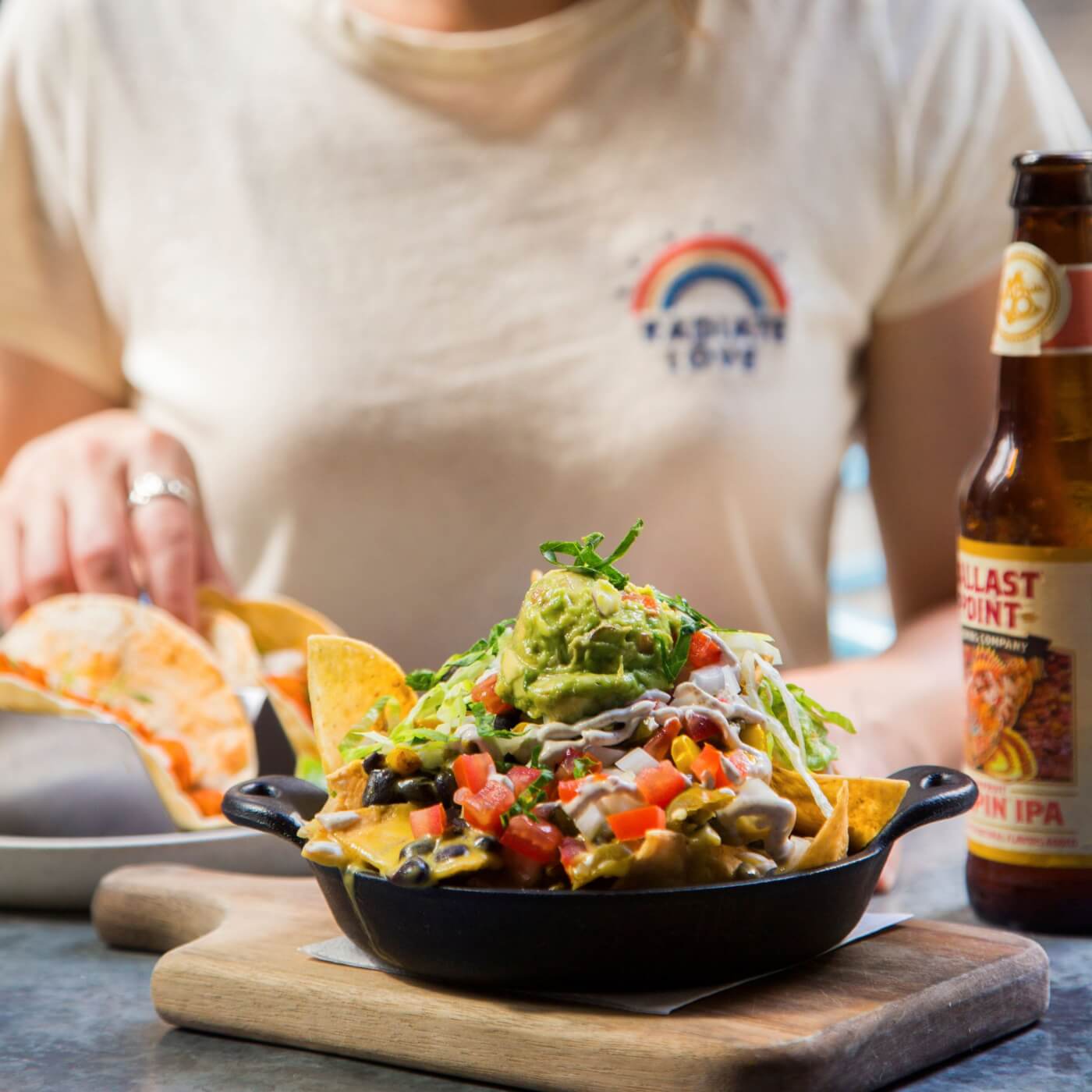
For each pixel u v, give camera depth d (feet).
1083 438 2.81
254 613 3.77
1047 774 2.85
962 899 3.06
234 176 4.14
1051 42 6.31
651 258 4.07
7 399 4.31
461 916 2.54
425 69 4.06
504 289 4.09
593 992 2.57
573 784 2.55
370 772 2.67
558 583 2.62
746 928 2.55
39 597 3.68
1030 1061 2.61
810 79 4.11
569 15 4.05
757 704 2.69
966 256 4.16
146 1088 2.58
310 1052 2.68
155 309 4.22
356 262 4.09
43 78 4.25
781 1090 2.46
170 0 4.22
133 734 3.25
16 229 4.27
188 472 3.87
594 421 4.08
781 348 4.10
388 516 4.10
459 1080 2.59
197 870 3.09
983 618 2.86
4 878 3.14
